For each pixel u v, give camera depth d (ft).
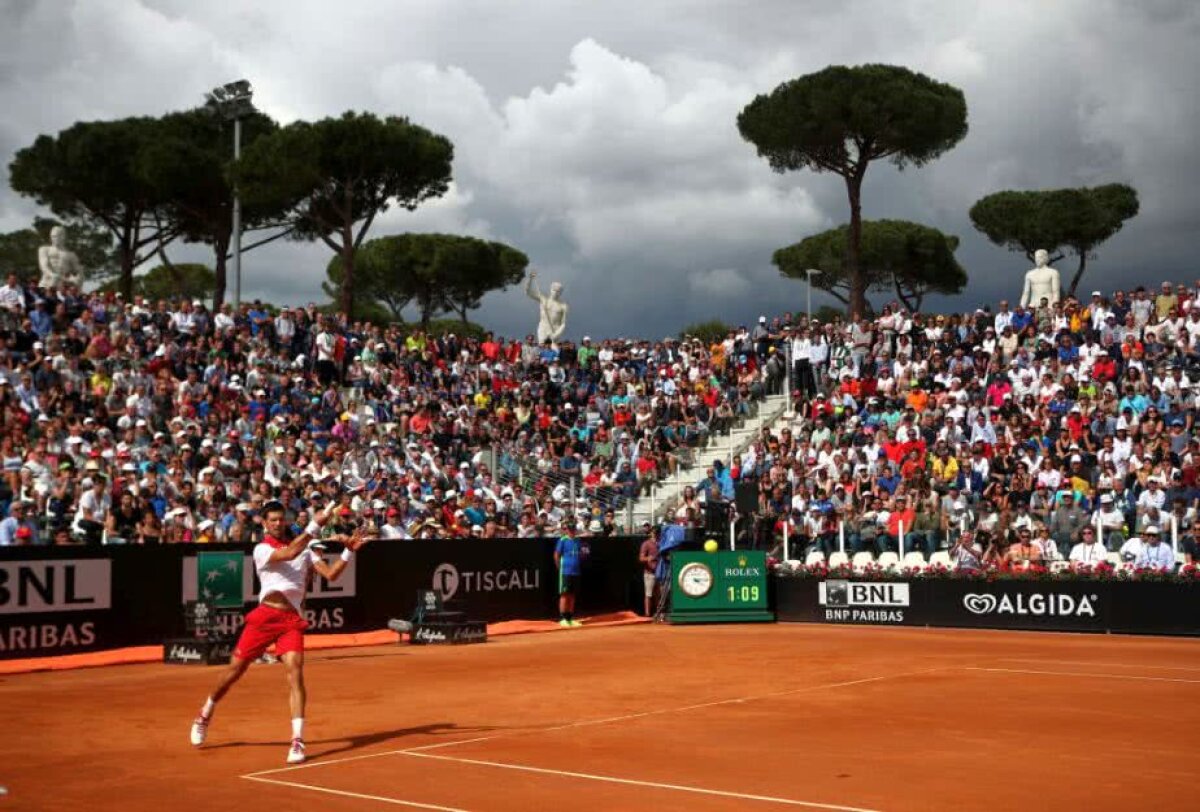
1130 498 86.79
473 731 38.88
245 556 70.18
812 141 173.47
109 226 174.70
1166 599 76.43
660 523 104.01
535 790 29.35
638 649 68.69
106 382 89.45
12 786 30.19
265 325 110.11
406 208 170.09
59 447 79.25
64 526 66.80
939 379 111.96
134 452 80.38
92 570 64.54
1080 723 39.96
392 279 227.20
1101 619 78.59
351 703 45.98
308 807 27.55
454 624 73.15
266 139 160.25
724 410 120.47
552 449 113.39
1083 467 90.12
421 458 99.66
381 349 116.98
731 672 56.18
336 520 76.18
